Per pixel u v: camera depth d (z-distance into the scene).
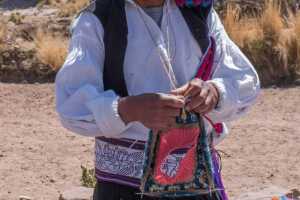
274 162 9.00
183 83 3.38
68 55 3.31
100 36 3.29
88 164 9.05
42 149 9.72
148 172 3.28
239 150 9.53
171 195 3.33
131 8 3.32
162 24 3.35
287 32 14.26
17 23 18.08
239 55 3.51
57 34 17.00
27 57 14.77
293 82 13.33
